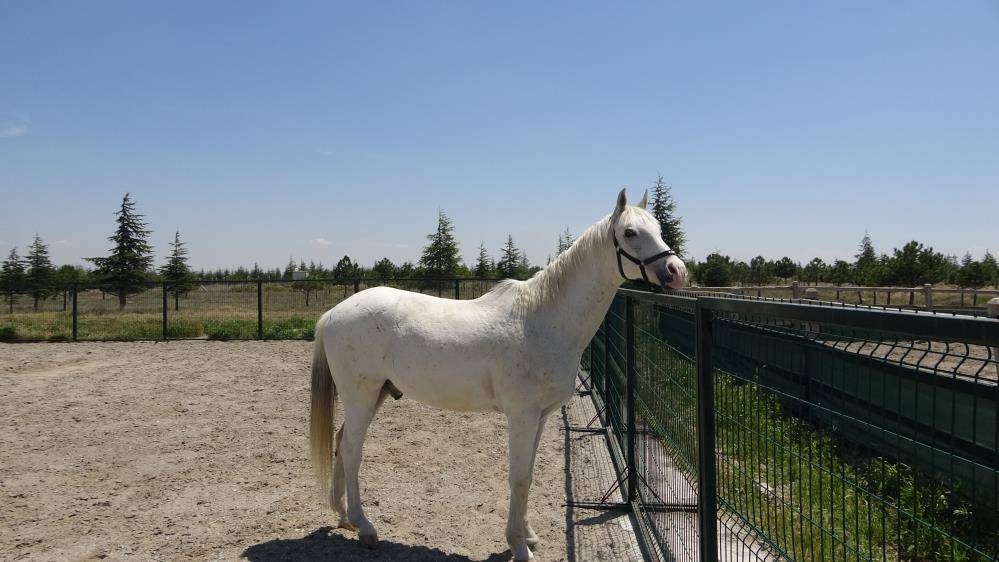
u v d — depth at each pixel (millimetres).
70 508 4160
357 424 3729
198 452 5527
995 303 6148
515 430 3418
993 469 1064
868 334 1503
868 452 1364
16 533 3740
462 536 3875
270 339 14773
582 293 3430
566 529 4004
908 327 1159
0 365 10719
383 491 4637
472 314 3570
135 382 9070
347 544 3664
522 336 3402
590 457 5590
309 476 4941
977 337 981
